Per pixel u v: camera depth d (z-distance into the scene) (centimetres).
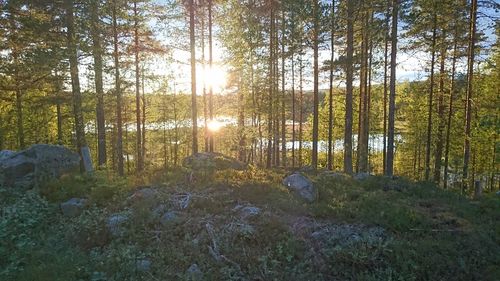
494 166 2641
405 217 887
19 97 1888
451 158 2591
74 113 1909
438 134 2342
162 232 834
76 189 1094
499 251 771
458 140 2548
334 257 735
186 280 676
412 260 727
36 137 2450
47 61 1620
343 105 3238
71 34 1719
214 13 2320
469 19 1872
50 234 862
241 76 2658
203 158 1399
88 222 864
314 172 1612
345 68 1880
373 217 900
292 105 2962
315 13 1838
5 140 2438
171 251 767
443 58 2091
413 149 3641
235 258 740
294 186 1071
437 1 1816
